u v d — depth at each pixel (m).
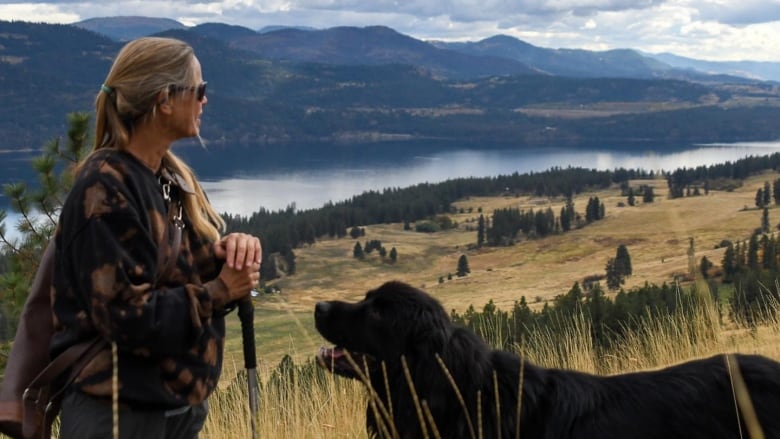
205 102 3.17
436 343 3.46
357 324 3.62
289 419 5.88
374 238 196.88
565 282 133.75
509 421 3.48
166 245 2.94
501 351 3.70
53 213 8.55
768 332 8.26
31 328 2.97
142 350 2.81
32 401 2.90
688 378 3.57
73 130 8.38
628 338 9.05
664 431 3.46
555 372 3.72
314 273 160.50
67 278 2.81
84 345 2.82
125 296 2.71
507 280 146.50
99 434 2.87
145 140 3.04
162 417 2.96
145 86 2.93
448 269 168.25
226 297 3.05
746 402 2.85
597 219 196.25
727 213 169.75
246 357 3.42
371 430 3.78
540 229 190.25
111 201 2.77
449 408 3.43
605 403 3.57
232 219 184.50
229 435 6.00
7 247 8.42
